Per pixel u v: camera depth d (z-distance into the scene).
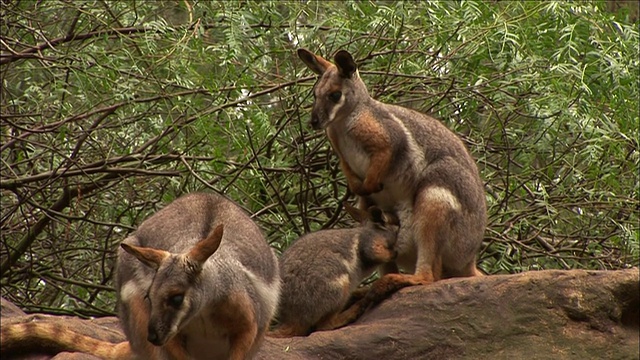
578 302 9.73
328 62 12.16
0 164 14.70
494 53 13.97
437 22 13.66
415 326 9.87
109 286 14.38
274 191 13.59
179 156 13.54
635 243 13.32
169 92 13.95
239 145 12.95
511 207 15.23
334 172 14.15
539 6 13.80
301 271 10.61
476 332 9.77
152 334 7.63
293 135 14.19
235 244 8.38
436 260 11.16
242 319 8.20
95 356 8.89
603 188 14.08
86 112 13.42
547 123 13.39
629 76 13.25
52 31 15.20
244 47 13.76
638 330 9.80
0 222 14.05
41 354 9.00
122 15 14.59
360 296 11.23
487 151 14.43
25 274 14.54
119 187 14.54
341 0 14.59
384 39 14.07
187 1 13.95
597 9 13.84
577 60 13.86
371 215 11.20
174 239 8.40
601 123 13.56
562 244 14.78
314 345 9.59
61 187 14.45
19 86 16.22
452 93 14.12
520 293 9.88
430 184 11.38
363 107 11.73
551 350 9.55
